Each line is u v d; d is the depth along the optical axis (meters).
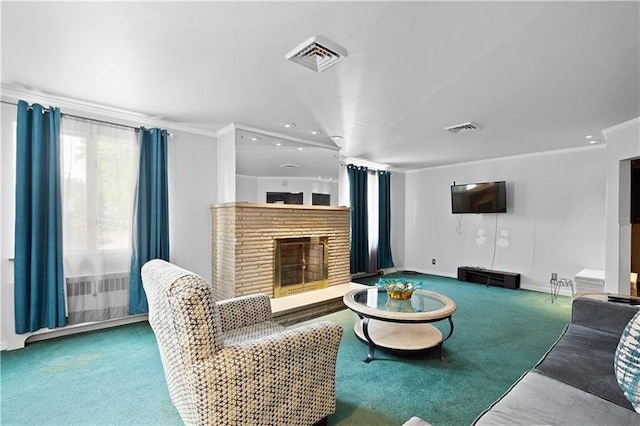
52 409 2.02
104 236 3.38
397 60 2.30
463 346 2.99
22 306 2.90
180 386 1.57
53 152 3.05
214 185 4.30
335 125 3.89
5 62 2.39
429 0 1.66
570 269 5.05
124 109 3.39
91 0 1.68
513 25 1.87
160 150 3.74
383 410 2.02
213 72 2.53
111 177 3.43
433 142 4.70
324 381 1.81
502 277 5.50
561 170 5.14
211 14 1.79
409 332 2.96
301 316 3.80
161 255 3.73
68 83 2.75
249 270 3.89
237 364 1.48
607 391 1.44
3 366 2.58
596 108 3.21
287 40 2.06
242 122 3.82
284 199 4.37
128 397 2.15
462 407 2.05
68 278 3.19
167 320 1.56
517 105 3.16
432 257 6.85
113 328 3.45
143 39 2.07
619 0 1.64
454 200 6.26
